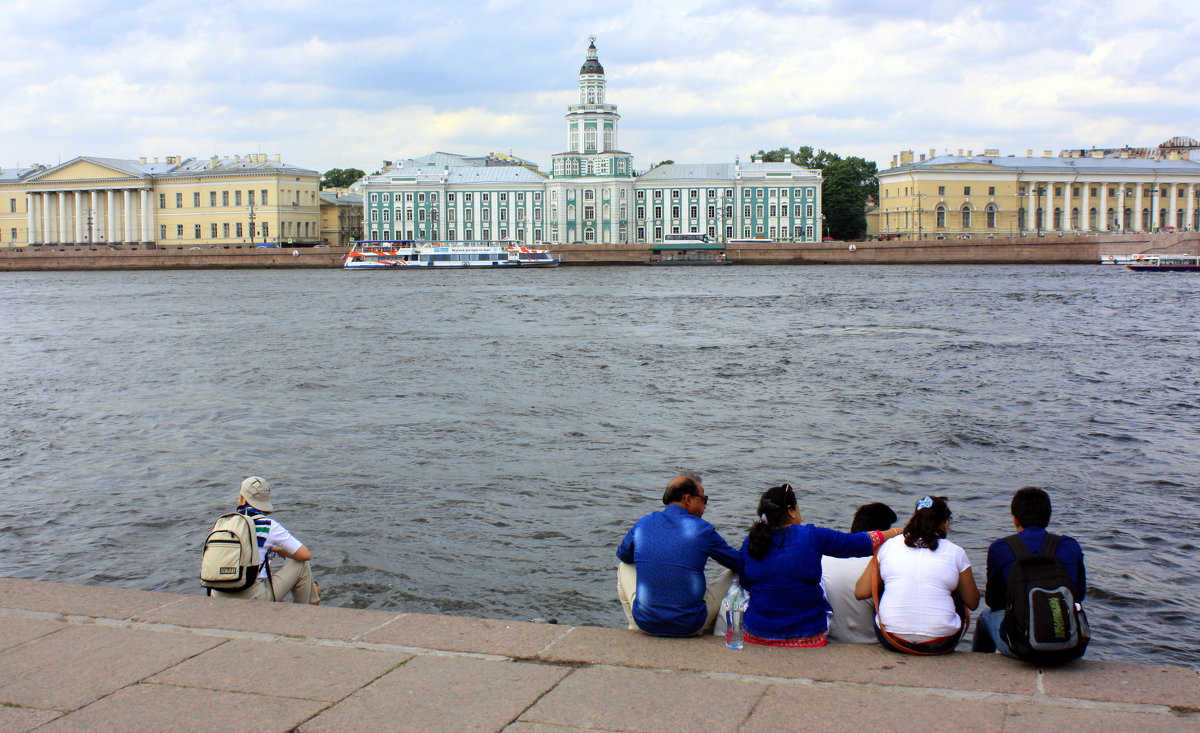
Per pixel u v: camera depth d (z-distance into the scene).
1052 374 32.94
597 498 18.11
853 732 6.29
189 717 6.55
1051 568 7.47
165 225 150.00
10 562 15.16
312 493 18.50
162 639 7.76
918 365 35.28
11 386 32.38
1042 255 123.19
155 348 42.84
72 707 6.69
